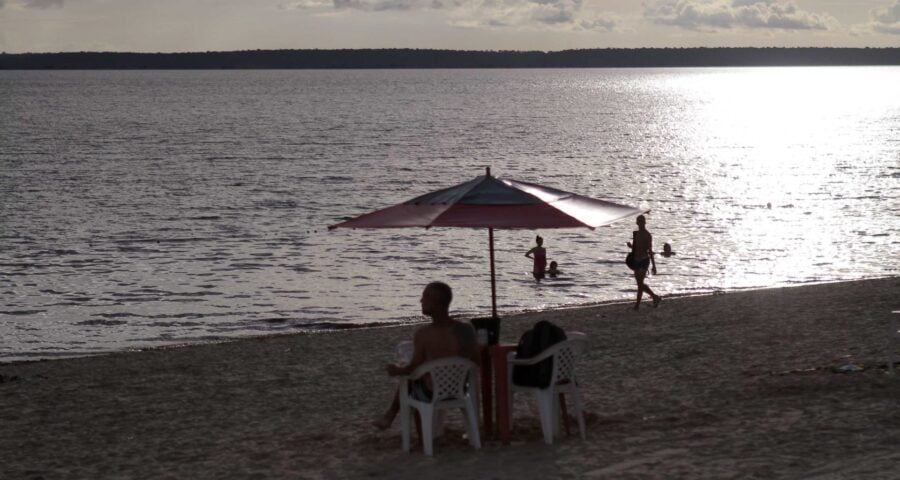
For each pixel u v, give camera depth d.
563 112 185.38
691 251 39.34
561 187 65.38
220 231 45.44
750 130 132.25
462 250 39.75
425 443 10.84
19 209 52.41
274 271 35.69
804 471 9.38
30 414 14.98
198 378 17.66
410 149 97.12
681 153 94.25
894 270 35.03
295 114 167.75
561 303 29.92
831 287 27.47
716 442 10.71
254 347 21.39
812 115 177.25
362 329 24.42
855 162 82.69
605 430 11.78
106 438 13.16
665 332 20.55
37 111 169.75
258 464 11.21
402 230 45.19
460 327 10.75
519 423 12.38
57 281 33.94
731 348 17.83
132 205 54.72
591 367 16.75
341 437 12.35
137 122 141.25
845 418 11.30
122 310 29.41
